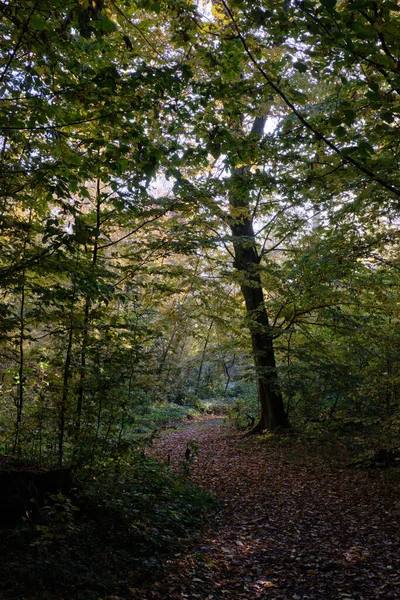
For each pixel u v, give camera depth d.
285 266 12.80
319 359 14.35
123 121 5.73
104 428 7.25
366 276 11.84
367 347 14.06
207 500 8.08
